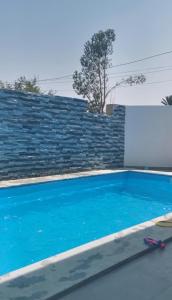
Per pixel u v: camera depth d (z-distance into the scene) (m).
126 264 4.11
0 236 6.38
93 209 8.57
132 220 7.64
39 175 10.81
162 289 3.48
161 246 4.65
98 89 33.75
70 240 6.23
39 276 3.61
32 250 5.68
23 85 36.28
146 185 12.05
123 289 3.46
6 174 9.83
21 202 9.06
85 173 11.71
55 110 11.24
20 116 10.13
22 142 10.23
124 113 14.31
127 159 14.44
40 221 7.42
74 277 3.59
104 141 13.32
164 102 32.59
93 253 4.30
